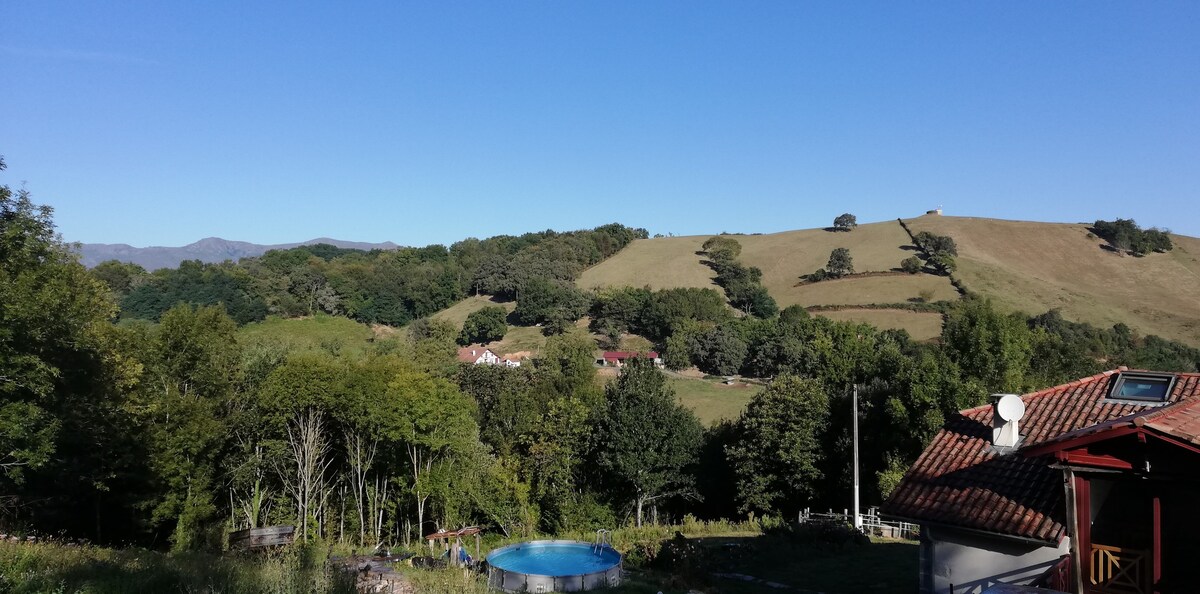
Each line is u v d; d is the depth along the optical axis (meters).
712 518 46.47
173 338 35.25
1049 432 14.54
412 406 35.59
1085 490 11.97
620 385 46.47
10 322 18.55
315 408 36.16
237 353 39.91
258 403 36.06
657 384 45.91
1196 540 12.68
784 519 40.22
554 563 24.58
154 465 30.67
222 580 11.79
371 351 83.25
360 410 35.78
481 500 38.25
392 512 38.84
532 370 71.38
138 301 94.38
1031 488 13.30
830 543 26.22
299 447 36.31
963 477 14.30
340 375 36.75
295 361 36.66
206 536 32.72
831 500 42.78
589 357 80.56
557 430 45.69
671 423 44.12
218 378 35.84
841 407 43.75
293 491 36.38
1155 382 15.06
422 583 15.67
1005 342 38.84
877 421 41.16
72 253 29.84
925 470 15.04
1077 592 11.32
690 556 23.19
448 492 36.09
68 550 14.27
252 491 38.16
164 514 31.72
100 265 102.69
